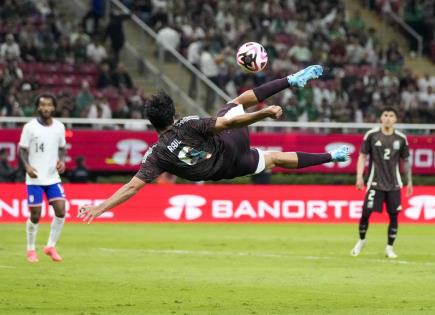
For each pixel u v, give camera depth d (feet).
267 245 153.28
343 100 263.90
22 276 111.14
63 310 88.48
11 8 263.49
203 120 82.38
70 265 122.72
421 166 224.33
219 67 258.16
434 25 313.32
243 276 113.70
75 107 234.99
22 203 189.88
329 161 86.48
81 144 213.66
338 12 297.12
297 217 196.85
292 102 248.52
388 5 313.73
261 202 196.95
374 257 136.87
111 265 123.44
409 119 264.11
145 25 253.65
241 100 83.56
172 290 101.81
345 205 197.77
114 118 234.99
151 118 83.35
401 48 311.06
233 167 84.74
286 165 86.07
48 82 253.03
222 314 86.33
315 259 133.28
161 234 171.22
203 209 196.65
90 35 266.16
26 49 256.93
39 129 124.98
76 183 203.62
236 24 281.13
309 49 282.97
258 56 87.04
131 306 90.99
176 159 83.51
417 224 196.03
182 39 268.41
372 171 136.56
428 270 120.98
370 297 98.02
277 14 288.10
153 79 246.27
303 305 92.38
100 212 82.53
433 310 89.56
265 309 89.61
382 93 269.23
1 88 233.55
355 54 285.23
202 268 121.39
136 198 196.03
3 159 209.05
